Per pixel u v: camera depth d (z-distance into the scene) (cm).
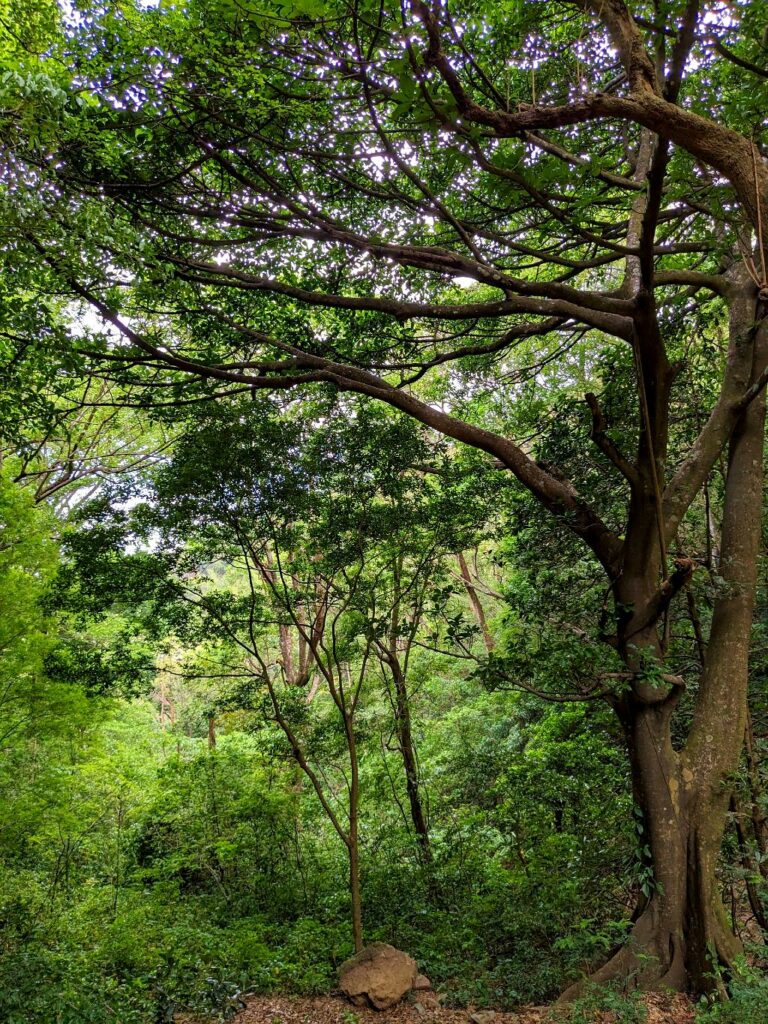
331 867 987
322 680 1650
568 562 811
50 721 907
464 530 841
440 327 889
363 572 883
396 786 1079
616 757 852
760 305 643
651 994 506
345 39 452
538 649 588
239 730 1512
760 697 749
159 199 607
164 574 784
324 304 586
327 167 609
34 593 904
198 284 686
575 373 1503
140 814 1102
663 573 579
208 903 915
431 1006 573
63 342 541
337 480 782
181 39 471
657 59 379
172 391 761
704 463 629
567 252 880
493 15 553
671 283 657
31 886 862
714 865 544
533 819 823
